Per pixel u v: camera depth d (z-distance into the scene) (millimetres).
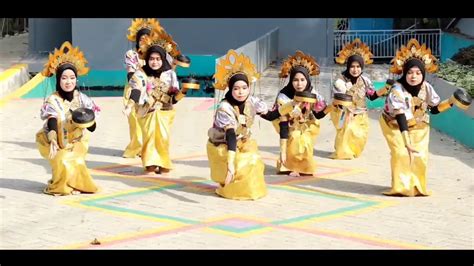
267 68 30203
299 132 15883
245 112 13977
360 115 17719
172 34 32812
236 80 13797
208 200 13969
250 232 12039
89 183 14336
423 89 14211
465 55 24812
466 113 19031
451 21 31578
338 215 13047
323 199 14102
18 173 15938
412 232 12125
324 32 32656
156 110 15914
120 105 24391
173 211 13227
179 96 15867
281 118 15359
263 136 20125
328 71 28375
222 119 13867
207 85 30766
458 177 15828
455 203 13859
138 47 17641
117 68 31000
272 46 31562
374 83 24500
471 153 18156
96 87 30922
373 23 33594
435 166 16812
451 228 12344
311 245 11398
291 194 14445
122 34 30891
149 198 14086
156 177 15688
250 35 32844
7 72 27469
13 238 11688
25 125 21078
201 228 12242
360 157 17781
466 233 12086
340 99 15461
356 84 17672
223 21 32750
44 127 14258
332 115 17703
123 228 12227
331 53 32656
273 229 12219
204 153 18062
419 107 14227
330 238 11758
